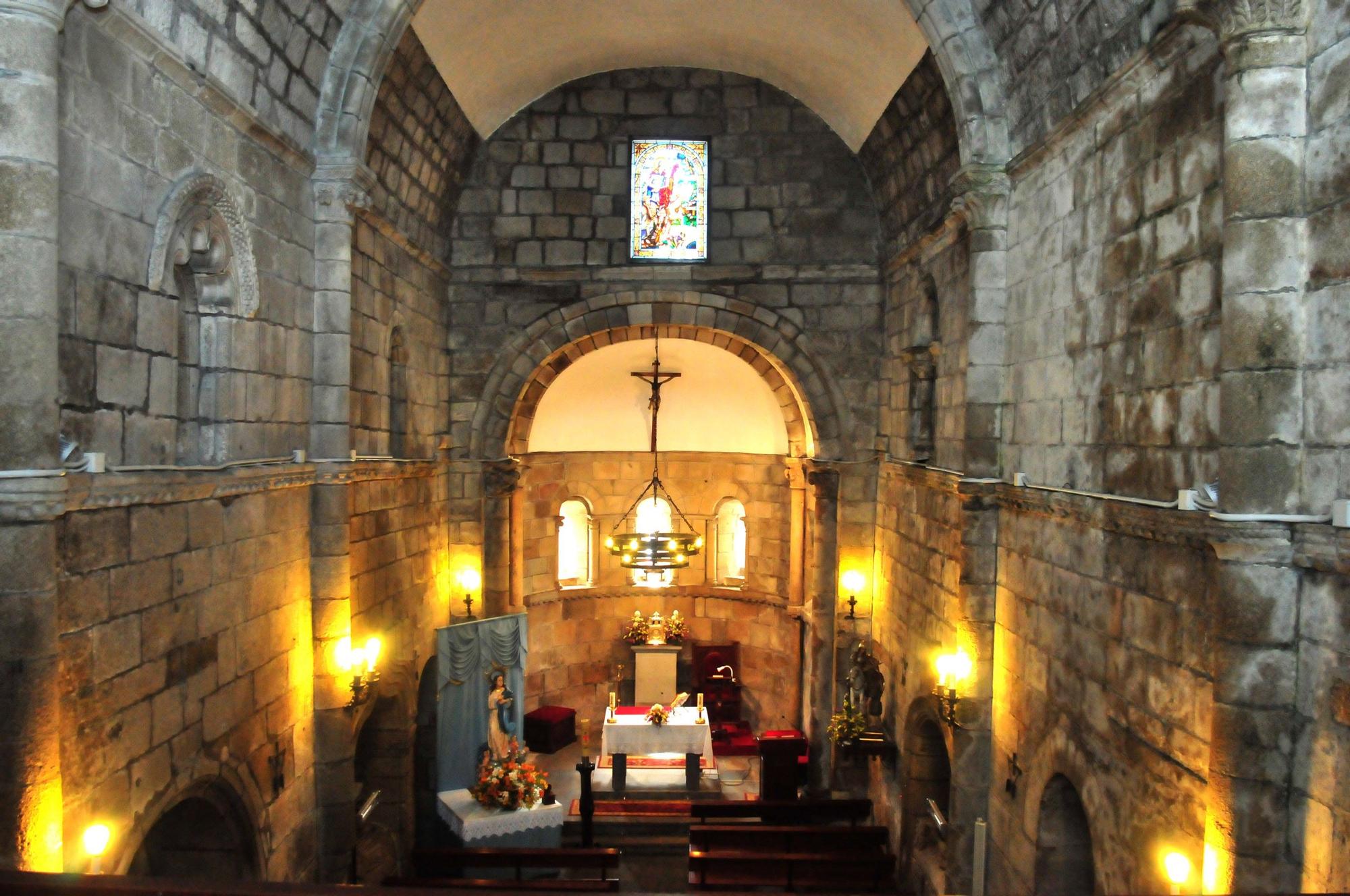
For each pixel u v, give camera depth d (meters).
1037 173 9.55
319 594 10.21
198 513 7.79
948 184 11.38
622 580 22.16
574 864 13.27
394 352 13.46
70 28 6.00
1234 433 5.74
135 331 6.88
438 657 14.61
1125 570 7.48
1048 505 8.89
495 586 16.50
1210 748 6.05
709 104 16.23
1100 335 8.05
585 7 13.78
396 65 11.44
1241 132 5.68
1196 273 6.53
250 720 8.78
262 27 8.51
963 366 11.55
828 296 16.34
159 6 6.95
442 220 15.54
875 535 16.48
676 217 16.33
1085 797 8.10
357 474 11.06
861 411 16.39
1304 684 5.54
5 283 5.44
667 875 15.12
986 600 10.45
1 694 5.48
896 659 14.68
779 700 20.94
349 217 10.38
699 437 22.11
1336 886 5.19
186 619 7.60
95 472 6.18
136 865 8.67
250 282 8.43
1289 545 5.54
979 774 10.44
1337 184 5.32
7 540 5.47
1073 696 8.41
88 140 6.21
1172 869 6.28
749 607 21.62
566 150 16.19
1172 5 6.68
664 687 20.80
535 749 19.83
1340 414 5.31
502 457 16.34
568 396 20.92
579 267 16.17
